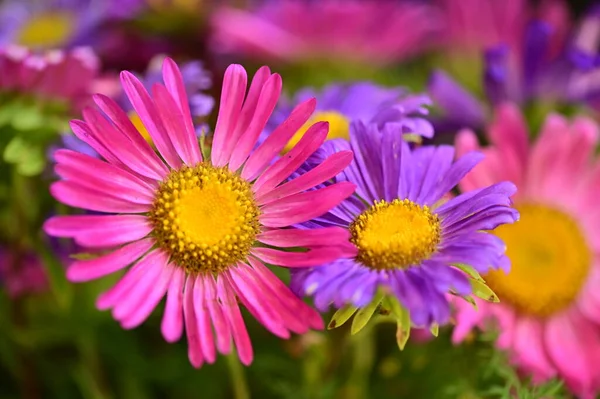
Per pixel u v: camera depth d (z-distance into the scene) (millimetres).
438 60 627
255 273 359
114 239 353
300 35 576
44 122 436
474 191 370
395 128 370
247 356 347
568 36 521
